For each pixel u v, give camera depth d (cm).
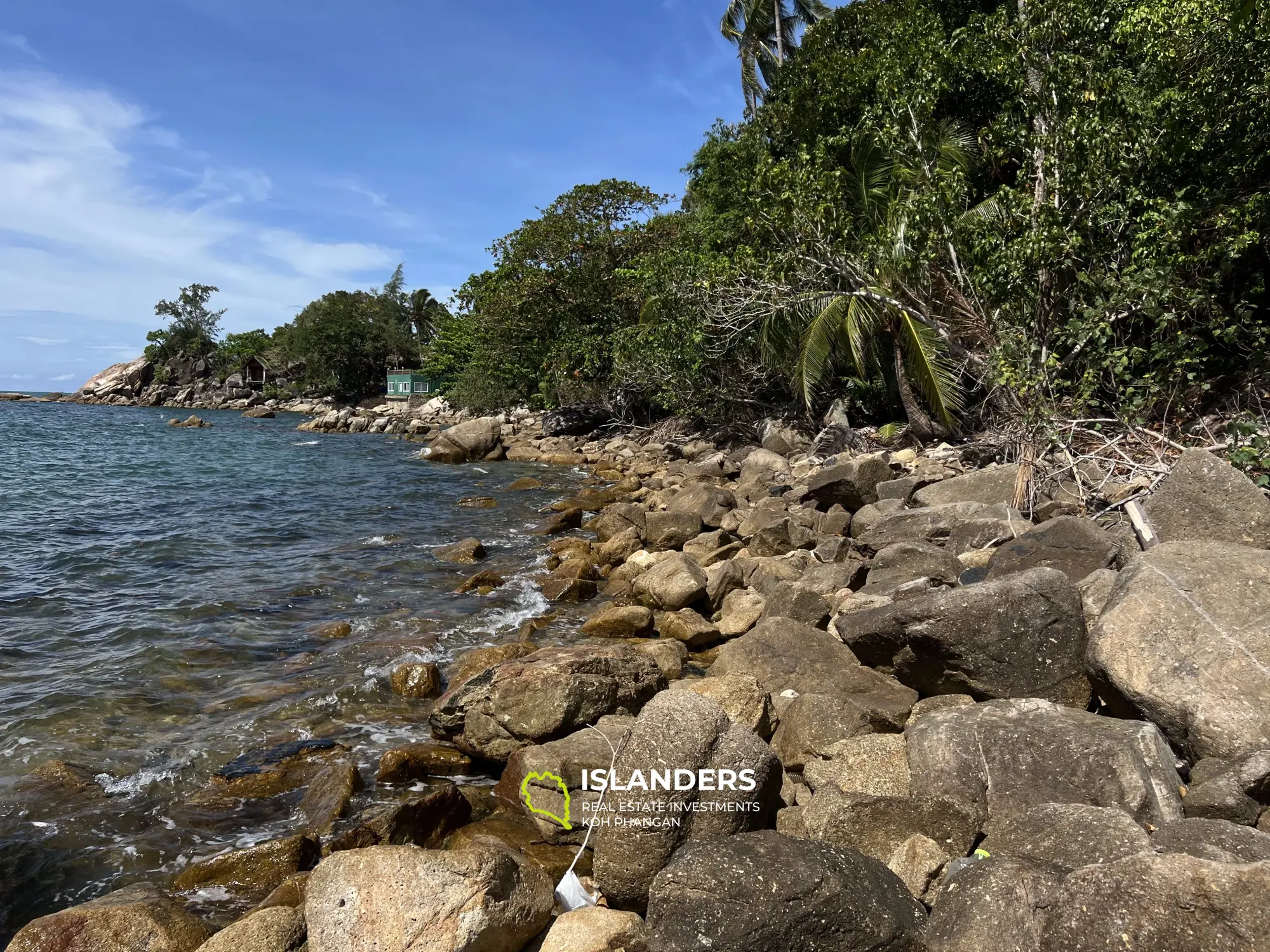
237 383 8000
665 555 1051
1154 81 1358
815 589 834
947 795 436
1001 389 1445
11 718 666
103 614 953
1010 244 1379
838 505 1285
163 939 390
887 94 1758
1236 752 432
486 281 3728
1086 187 1270
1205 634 476
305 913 379
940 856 390
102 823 520
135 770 584
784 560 1009
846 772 485
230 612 957
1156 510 721
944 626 568
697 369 2458
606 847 420
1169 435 1146
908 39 2038
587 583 1034
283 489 2017
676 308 2442
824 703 559
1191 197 1309
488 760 589
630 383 2919
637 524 1382
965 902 343
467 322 4647
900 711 564
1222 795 390
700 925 345
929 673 595
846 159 2114
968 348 1688
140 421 5147
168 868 477
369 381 7338
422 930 360
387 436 4084
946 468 1523
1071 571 711
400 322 7644
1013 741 449
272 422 5294
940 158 1836
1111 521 929
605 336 3175
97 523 1530
